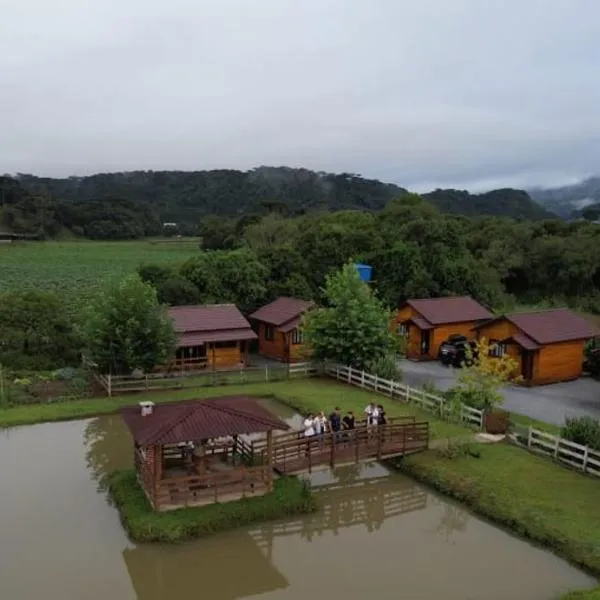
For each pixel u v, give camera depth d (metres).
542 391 38.16
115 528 21.50
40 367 40.44
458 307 49.44
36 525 21.64
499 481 24.03
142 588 18.31
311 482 25.88
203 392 37.50
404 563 19.58
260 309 50.19
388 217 84.38
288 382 40.16
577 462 25.48
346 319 39.56
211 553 20.30
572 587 17.83
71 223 153.38
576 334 41.03
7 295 43.72
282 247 56.66
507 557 19.73
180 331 42.16
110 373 37.47
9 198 159.00
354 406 34.34
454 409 30.70
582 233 86.88
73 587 18.14
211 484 22.36
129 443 30.06
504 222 96.56
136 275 39.31
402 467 26.41
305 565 19.56
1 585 18.05
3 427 31.59
